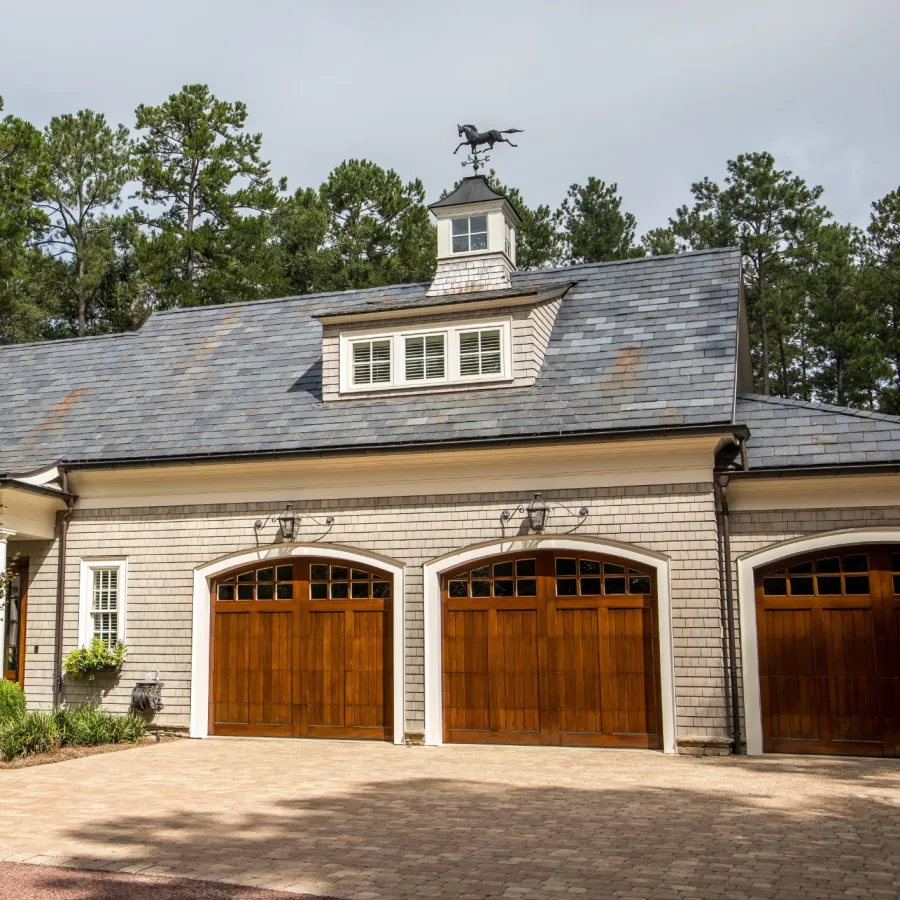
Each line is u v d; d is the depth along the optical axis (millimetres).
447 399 16281
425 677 14914
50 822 9367
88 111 45500
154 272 39312
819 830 8969
